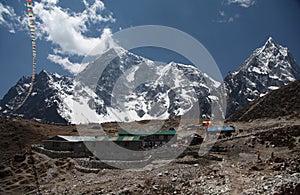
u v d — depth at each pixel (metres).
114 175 69.19
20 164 86.00
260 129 111.94
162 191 52.28
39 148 96.69
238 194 46.03
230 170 60.06
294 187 43.12
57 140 96.69
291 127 97.81
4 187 71.94
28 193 66.94
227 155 77.44
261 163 63.16
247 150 82.38
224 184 51.50
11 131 145.75
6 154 108.19
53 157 90.12
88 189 60.00
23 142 130.50
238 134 105.12
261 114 150.62
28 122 180.38
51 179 74.62
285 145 81.81
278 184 45.25
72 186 65.19
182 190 52.12
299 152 71.75
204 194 48.75
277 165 58.38
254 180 51.28
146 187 55.00
